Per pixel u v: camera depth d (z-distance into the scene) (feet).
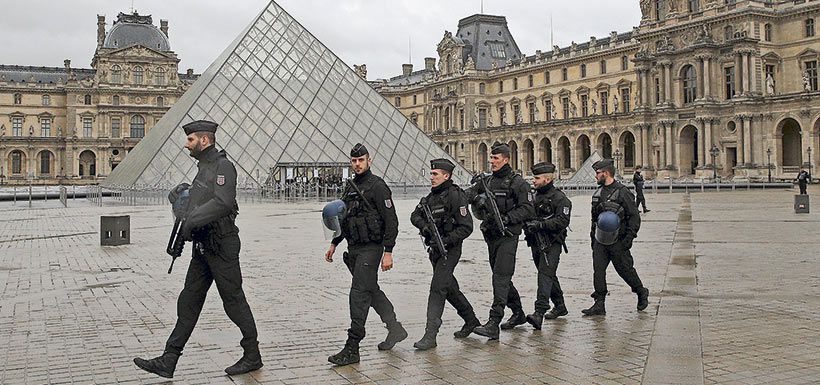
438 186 48.39
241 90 281.54
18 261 94.68
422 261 92.99
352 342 43.62
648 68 444.14
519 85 586.04
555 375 40.34
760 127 384.27
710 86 402.93
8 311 60.85
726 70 402.72
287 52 301.84
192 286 41.14
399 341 47.65
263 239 123.44
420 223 48.14
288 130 275.18
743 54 389.80
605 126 479.00
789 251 96.53
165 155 256.32
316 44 312.09
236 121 272.10
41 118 651.66
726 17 398.62
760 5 394.93
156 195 253.03
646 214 178.81
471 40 637.71
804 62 393.91
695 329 51.03
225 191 39.78
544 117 566.36
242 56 293.64
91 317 58.23
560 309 56.39
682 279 74.23
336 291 70.49
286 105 281.95
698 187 363.97
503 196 50.19
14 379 40.70
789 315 55.52
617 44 495.41
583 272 81.56
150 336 51.47
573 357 44.27
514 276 79.56
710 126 401.49
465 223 47.57
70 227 152.97
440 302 47.50
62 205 260.83
